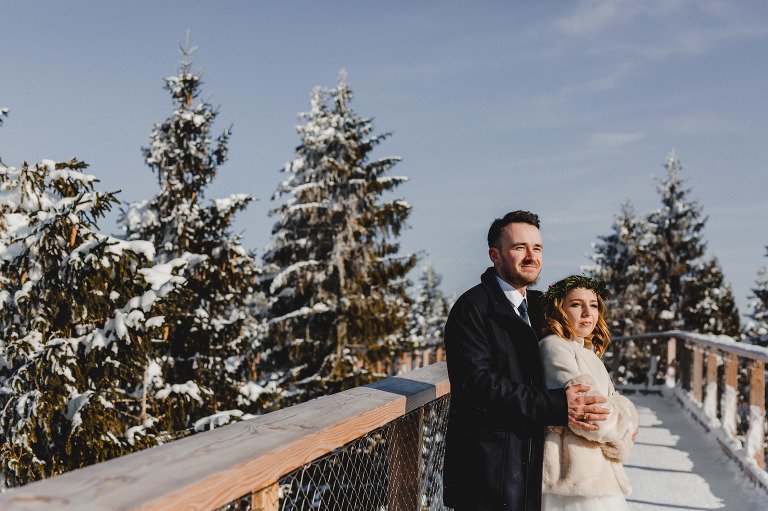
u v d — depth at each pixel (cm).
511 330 236
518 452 229
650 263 3281
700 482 623
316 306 1611
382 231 1753
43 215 679
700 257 3334
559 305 259
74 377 655
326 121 1855
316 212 1728
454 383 232
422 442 289
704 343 888
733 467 650
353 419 203
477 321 235
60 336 679
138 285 734
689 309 3231
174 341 987
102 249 662
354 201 1725
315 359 1669
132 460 137
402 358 1714
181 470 132
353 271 1714
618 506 236
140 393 859
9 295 670
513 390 220
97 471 127
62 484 117
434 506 319
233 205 1102
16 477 618
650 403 1120
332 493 208
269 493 161
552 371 239
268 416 197
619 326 3139
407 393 260
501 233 251
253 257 1109
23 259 658
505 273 249
